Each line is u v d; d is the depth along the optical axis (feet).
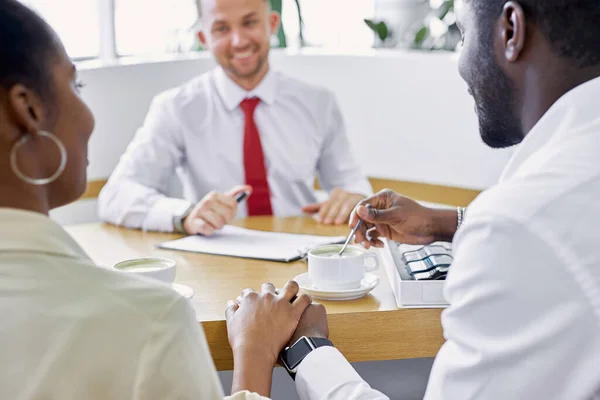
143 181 8.02
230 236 6.30
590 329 2.54
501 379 2.70
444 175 10.43
